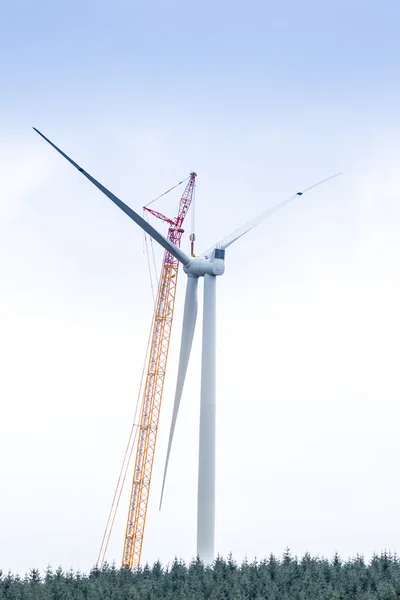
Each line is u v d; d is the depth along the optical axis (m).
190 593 136.00
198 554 116.75
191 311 124.31
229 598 135.75
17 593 139.25
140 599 137.12
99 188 111.75
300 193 124.25
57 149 108.88
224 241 118.62
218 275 118.38
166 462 128.75
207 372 117.25
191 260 118.88
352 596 139.25
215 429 117.38
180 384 127.31
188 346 126.06
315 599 136.25
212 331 117.44
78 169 109.94
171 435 128.38
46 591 140.12
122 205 113.38
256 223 119.94
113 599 138.50
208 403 117.19
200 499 117.12
